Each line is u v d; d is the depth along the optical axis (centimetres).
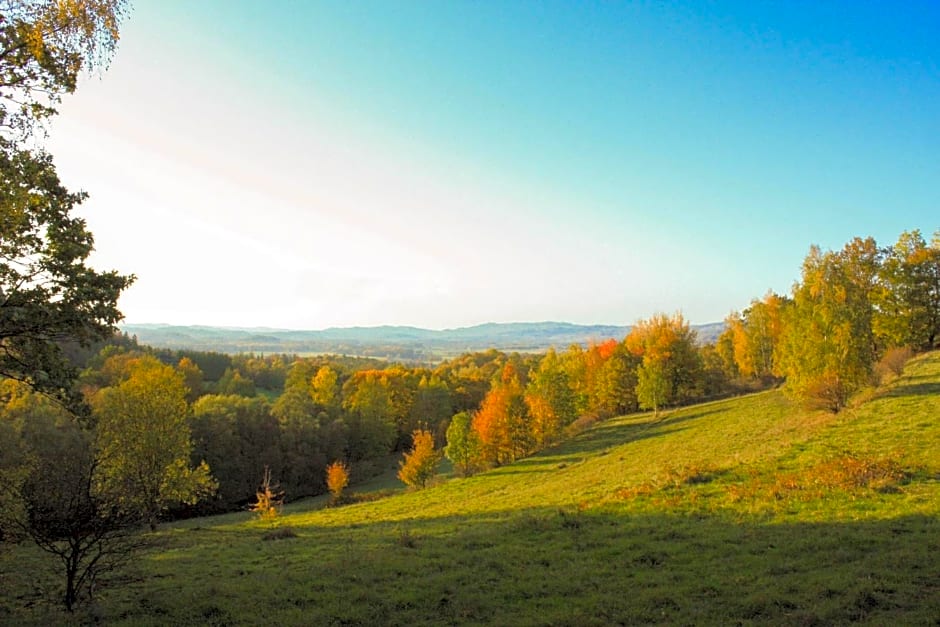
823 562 1370
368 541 2345
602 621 1143
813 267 5831
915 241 5747
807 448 2669
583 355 9338
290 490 7106
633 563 1550
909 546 1393
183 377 4503
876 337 5622
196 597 1459
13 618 1278
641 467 3609
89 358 8081
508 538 1991
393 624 1209
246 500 6681
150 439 3306
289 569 1845
